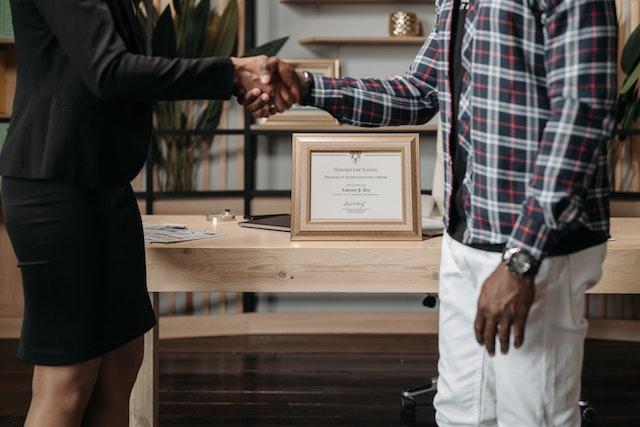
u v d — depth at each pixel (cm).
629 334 453
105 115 168
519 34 137
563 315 144
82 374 175
